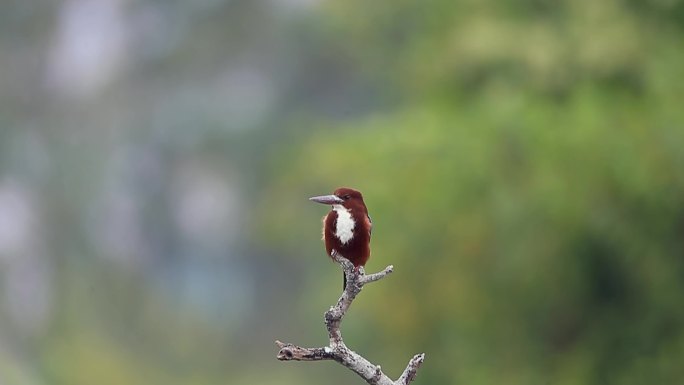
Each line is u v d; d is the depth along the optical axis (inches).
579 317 573.9
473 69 613.3
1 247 1354.6
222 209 1449.3
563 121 564.7
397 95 1023.6
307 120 1390.3
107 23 1552.7
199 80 1530.5
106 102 1514.5
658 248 551.8
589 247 556.7
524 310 577.9
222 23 1523.1
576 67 586.6
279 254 1294.3
